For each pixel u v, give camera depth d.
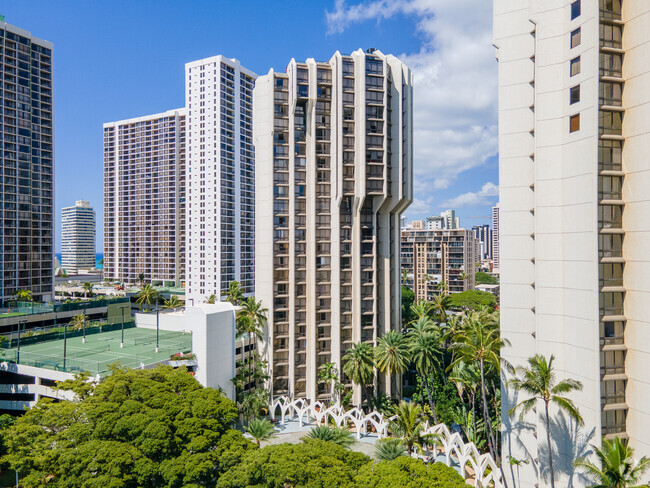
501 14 48.91
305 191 84.44
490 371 63.09
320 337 83.62
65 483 34.16
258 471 33.94
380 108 82.00
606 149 42.25
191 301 158.00
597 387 40.59
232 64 160.00
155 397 43.12
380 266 84.38
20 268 126.88
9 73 126.00
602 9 41.97
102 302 127.81
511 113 48.38
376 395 79.75
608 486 32.16
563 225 44.03
